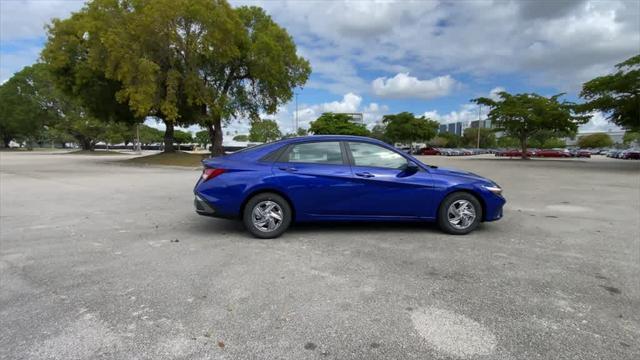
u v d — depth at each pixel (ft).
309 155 19.01
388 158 19.30
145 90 72.23
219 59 80.74
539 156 176.96
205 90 82.02
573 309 10.93
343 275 13.46
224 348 8.89
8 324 9.92
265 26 93.45
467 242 17.83
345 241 17.92
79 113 190.90
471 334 9.54
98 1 77.51
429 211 19.07
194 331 9.64
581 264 14.76
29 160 102.32
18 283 12.71
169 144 102.27
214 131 98.94
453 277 13.32
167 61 81.15
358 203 18.57
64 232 19.89
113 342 9.11
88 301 11.32
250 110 102.47
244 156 19.01
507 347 8.98
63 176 54.54
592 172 70.08
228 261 14.98
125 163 87.81
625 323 10.13
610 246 17.35
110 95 91.56
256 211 18.40
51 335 9.39
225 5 79.92
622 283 12.85
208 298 11.54
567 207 28.76
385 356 8.62
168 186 41.83
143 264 14.62
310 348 8.91
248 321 10.15
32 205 28.58
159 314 10.52
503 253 16.15
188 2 74.69
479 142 296.51
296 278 13.15
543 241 18.16
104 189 38.86
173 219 23.26
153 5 72.23
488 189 19.34
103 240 18.22
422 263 14.78
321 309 10.84
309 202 18.39
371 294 11.85
